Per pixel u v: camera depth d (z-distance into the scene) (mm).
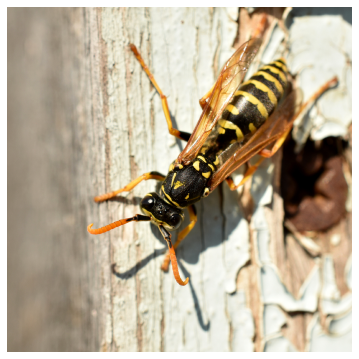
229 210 101
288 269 101
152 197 99
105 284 99
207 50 101
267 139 100
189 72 101
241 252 101
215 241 101
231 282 100
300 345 101
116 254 99
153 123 100
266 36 102
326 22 103
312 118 103
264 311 100
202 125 100
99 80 100
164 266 100
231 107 100
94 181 100
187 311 100
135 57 100
